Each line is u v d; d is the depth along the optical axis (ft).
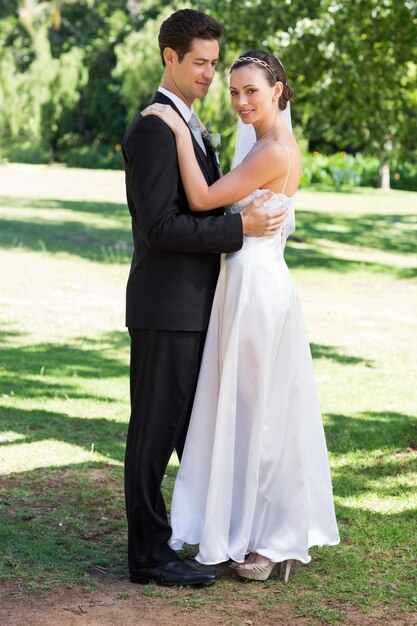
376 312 41.16
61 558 14.07
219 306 13.24
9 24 169.27
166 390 13.08
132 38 139.85
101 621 11.94
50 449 20.01
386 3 48.88
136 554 13.16
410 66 56.70
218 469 12.92
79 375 28.19
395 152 63.00
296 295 13.60
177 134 12.64
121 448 20.35
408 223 87.45
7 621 11.91
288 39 51.13
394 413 24.02
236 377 12.99
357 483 18.13
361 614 12.26
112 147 166.91
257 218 12.96
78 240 64.69
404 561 14.17
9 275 48.60
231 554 13.04
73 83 158.30
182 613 12.20
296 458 13.30
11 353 31.04
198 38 12.80
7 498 16.63
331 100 54.44
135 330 13.25
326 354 31.83
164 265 12.98
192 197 12.78
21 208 85.71
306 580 13.38
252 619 12.04
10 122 159.84
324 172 144.87
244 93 13.24
